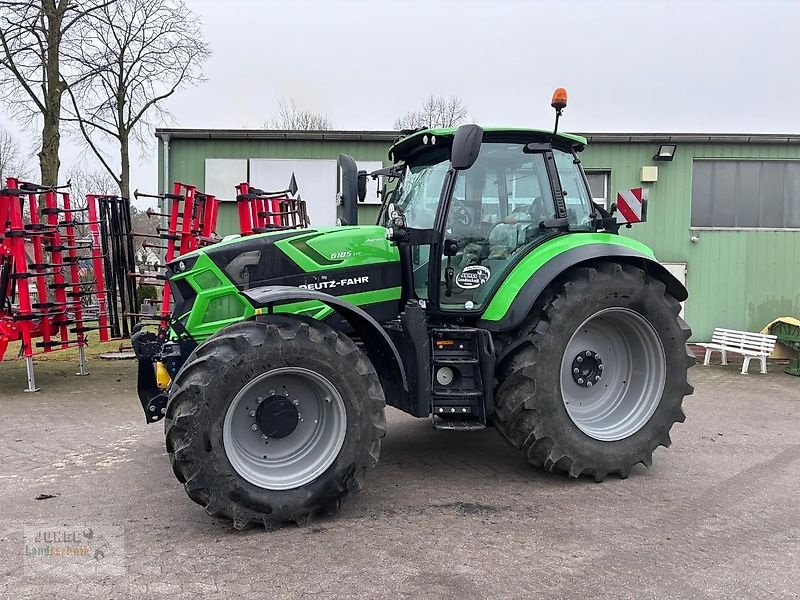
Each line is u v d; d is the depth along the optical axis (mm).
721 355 10461
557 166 4562
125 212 7746
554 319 3961
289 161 10250
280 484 3328
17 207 6910
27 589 2684
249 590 2674
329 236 4066
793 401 7000
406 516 3506
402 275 4219
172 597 2615
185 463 3143
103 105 14922
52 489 3951
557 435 3961
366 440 3447
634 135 10297
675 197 10523
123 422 5754
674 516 3527
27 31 11688
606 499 3793
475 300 4266
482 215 4316
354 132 10180
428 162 4508
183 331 3951
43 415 6039
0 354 7184
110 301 7809
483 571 2850
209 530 3299
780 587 2732
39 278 7430
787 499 3814
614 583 2754
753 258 10609
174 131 10047
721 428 5676
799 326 8820
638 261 4359
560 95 4156
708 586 2736
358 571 2842
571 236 4320
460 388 3924
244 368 3199
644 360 4398
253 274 3896
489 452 4840
